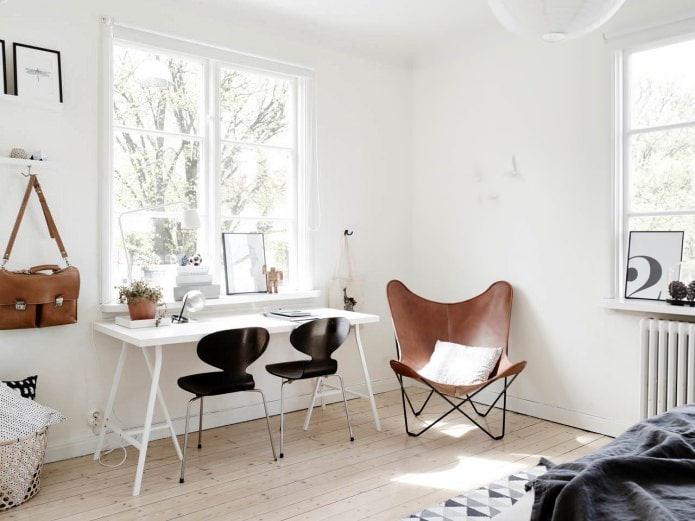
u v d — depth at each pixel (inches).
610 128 146.1
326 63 177.2
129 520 101.9
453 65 185.0
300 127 173.8
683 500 55.6
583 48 151.8
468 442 143.3
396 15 159.6
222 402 156.7
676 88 139.6
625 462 61.1
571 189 155.0
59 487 116.0
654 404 135.4
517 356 167.8
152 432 144.9
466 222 182.1
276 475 122.2
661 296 138.8
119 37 138.6
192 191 155.5
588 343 152.0
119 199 143.9
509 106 169.5
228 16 155.3
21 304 119.6
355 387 185.6
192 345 150.9
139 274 147.2
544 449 138.3
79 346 133.9
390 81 193.6
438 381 155.4
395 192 195.6
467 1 150.7
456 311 172.1
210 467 126.6
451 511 105.3
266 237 169.0
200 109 156.4
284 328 136.7
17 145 125.5
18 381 121.6
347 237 183.3
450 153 186.7
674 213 139.1
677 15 133.1
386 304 193.9
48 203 129.6
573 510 54.4
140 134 146.6
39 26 127.6
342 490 114.7
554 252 159.0
